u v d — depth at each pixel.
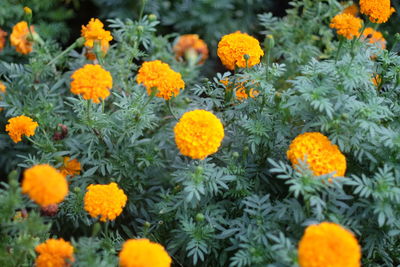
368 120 1.83
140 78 1.89
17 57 2.34
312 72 1.89
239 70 1.99
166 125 2.10
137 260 1.62
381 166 1.85
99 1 2.60
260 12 2.82
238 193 1.91
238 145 1.97
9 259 1.75
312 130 1.89
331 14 2.31
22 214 1.79
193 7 2.62
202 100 2.02
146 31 2.16
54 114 2.05
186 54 2.34
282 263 1.72
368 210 1.78
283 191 1.95
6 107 2.08
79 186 1.99
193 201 1.88
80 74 1.81
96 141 1.97
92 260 1.72
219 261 1.89
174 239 1.92
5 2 2.37
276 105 1.91
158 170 2.08
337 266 1.59
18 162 2.16
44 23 2.42
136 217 2.07
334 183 1.76
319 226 1.65
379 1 1.95
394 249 1.92
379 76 1.99
